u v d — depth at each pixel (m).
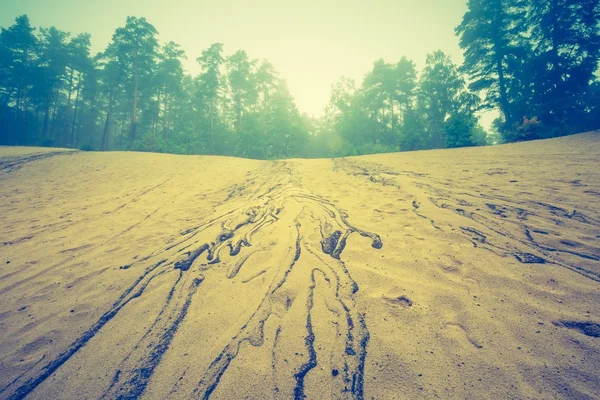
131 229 4.72
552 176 5.45
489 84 23.92
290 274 2.95
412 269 2.83
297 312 2.37
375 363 1.81
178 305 2.63
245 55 32.12
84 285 3.07
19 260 3.72
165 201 6.33
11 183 8.11
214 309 2.52
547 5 21.09
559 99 18.05
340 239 3.64
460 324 2.05
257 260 3.32
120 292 2.90
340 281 2.74
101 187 7.70
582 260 2.65
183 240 4.11
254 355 1.96
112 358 2.05
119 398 1.73
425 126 33.09
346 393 1.63
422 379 1.67
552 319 2.00
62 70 31.97
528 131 14.37
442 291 2.45
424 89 33.44
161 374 1.88
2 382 1.89
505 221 3.69
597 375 1.56
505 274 2.58
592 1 18.45
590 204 3.88
